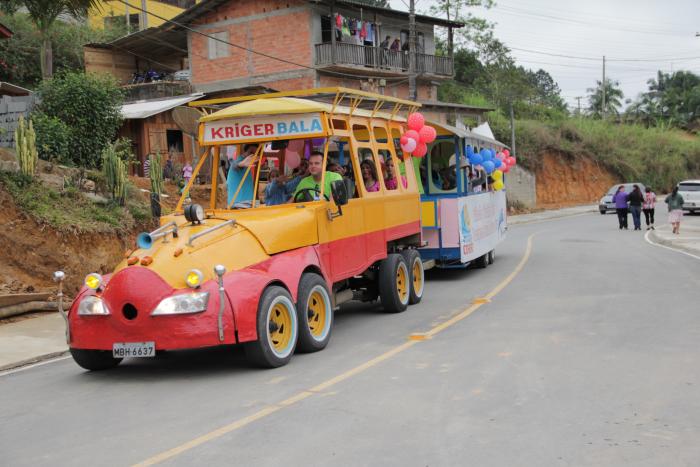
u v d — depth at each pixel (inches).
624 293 502.9
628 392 254.8
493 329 385.1
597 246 915.4
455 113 1792.6
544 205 2185.0
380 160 462.9
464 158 599.2
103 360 335.9
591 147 2477.9
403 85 1702.8
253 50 1508.4
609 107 3641.7
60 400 286.5
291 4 1473.9
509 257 813.2
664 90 4168.3
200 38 1571.1
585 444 203.3
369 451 203.6
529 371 289.7
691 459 190.1
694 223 1302.9
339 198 360.5
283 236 340.2
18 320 482.3
